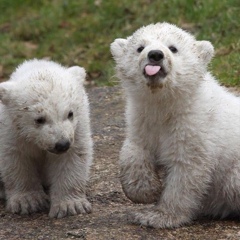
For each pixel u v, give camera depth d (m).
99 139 14.67
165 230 10.51
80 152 11.62
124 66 10.76
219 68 17.73
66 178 11.59
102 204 11.76
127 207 11.56
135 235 10.32
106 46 23.30
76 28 25.23
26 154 11.70
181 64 10.41
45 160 11.90
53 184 11.69
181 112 10.44
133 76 10.56
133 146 10.80
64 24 25.83
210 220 11.14
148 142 10.74
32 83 11.23
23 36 26.03
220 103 10.84
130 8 24.61
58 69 11.76
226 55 18.62
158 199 10.90
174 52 10.52
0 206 12.05
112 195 12.05
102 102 17.02
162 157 10.70
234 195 10.98
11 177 11.80
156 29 10.78
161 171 11.32
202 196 10.84
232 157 10.82
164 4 23.45
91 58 22.98
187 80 10.43
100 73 21.62
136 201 10.78
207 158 10.50
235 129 10.82
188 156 10.47
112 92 17.70
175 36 10.64
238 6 21.30
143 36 10.66
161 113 10.52
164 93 10.34
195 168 10.50
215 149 10.57
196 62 10.62
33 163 11.91
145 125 10.68
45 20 26.22
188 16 22.19
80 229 10.61
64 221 11.11
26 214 11.60
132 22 24.05
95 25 24.84
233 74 17.17
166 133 10.58
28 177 11.88
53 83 11.20
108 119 15.88
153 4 23.98
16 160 11.70
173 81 10.27
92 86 20.41
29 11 27.53
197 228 10.63
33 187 11.95
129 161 10.70
